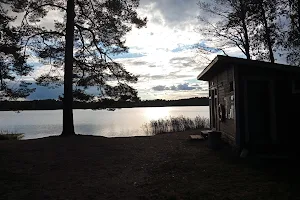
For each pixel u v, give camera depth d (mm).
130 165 9172
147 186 6820
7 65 16938
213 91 15625
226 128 11828
